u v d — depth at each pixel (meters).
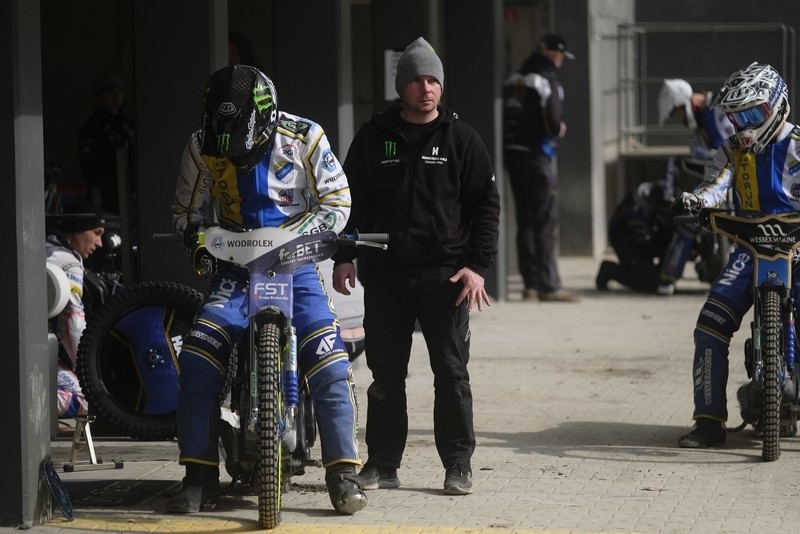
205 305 20.55
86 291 28.62
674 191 52.00
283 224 20.42
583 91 63.28
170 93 27.22
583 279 56.81
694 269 55.88
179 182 20.97
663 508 21.19
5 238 19.84
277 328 19.66
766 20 70.44
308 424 21.31
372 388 22.22
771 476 23.31
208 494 20.94
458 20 46.88
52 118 47.38
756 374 24.41
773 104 24.17
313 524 20.16
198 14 27.03
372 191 21.62
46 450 20.70
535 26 69.56
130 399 25.69
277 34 34.78
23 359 20.02
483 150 21.48
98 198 39.97
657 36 71.56
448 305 21.52
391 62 41.84
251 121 19.66
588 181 63.84
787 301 24.28
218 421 20.70
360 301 29.50
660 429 27.69
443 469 23.97
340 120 34.62
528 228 49.50
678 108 44.53
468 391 21.98
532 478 23.28
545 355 37.66
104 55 47.16
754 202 24.81
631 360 36.78
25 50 19.78
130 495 22.12
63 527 20.22
